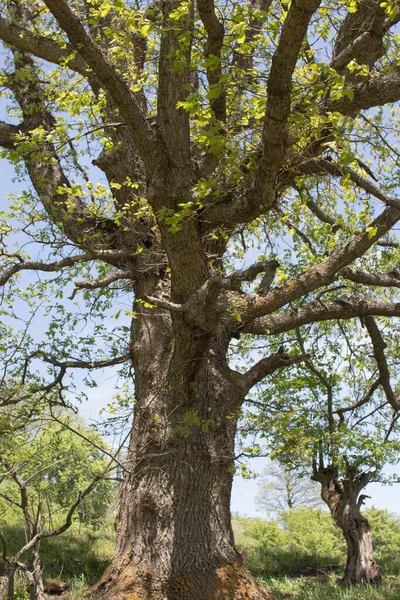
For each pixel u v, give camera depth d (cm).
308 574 1638
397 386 1600
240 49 723
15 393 1033
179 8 684
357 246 974
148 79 970
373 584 1367
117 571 909
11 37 1067
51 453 885
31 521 714
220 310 849
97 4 929
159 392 994
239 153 785
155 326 1061
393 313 1162
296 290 986
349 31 906
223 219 759
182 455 966
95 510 1174
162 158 786
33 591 692
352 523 1448
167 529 927
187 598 864
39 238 975
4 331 1096
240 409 1024
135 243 1077
